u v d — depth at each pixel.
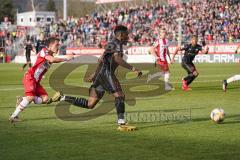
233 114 16.78
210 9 76.12
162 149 10.95
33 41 80.62
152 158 10.09
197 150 10.81
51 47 14.67
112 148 11.10
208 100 21.48
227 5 75.00
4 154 10.60
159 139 12.16
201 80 34.50
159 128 13.84
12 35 85.62
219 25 72.12
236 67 52.09
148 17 81.44
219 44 66.38
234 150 10.79
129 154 10.48
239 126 14.11
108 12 89.94
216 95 23.77
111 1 89.94
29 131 13.52
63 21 88.38
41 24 94.56
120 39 13.46
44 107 18.89
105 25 84.00
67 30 86.06
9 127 14.24
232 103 20.28
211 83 31.77
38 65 14.59
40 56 14.57
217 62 65.81
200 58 67.81
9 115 16.95
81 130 13.66
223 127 13.95
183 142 11.74
